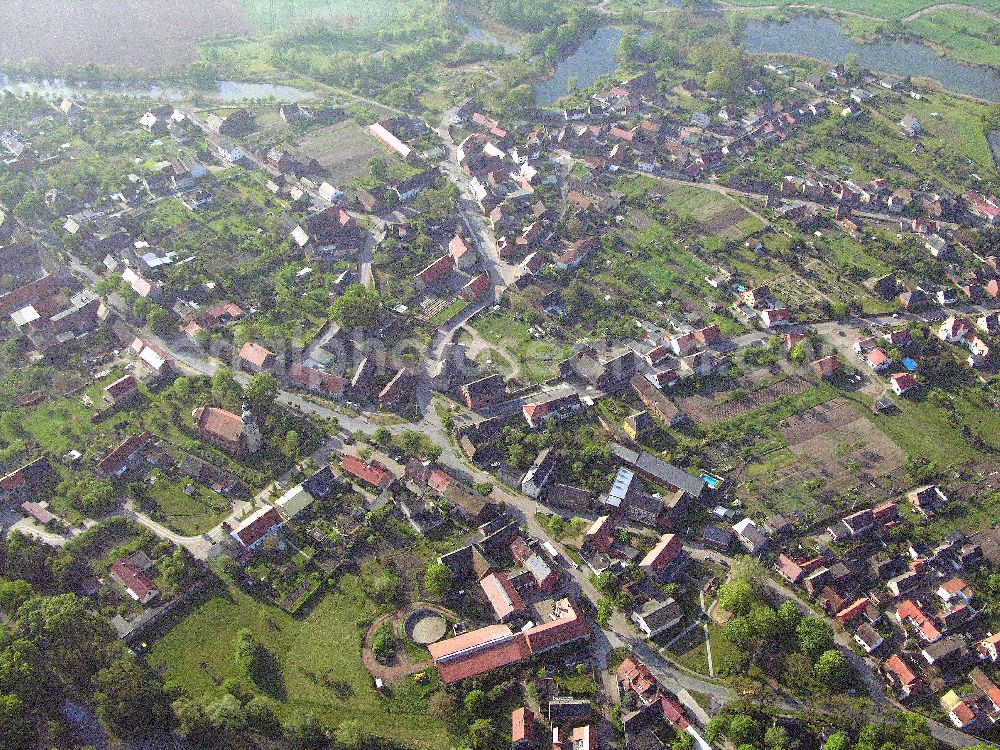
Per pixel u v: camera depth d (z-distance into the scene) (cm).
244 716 15062
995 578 17900
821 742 15138
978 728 15450
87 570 18275
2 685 15250
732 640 16600
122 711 14925
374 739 15225
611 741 15300
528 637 16550
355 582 18138
